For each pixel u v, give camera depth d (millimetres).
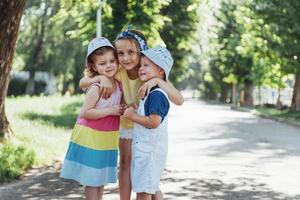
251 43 33406
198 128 24953
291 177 10945
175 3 30422
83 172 5602
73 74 56562
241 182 10258
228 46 44781
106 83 5617
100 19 20500
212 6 19609
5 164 9961
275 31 30469
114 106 5617
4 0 12055
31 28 47844
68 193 8781
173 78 47156
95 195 5723
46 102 34312
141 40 5816
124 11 21828
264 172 11609
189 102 75312
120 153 6094
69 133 17422
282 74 37344
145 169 5527
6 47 12367
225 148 16375
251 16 31656
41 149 12859
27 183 9570
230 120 31875
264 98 68562
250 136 20938
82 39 23938
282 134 22031
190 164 12648
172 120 31406
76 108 30484
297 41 30484
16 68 53219
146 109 5512
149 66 5574
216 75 70812
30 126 16859
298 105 36406
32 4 41906
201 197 8742
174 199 8547
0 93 12703
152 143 5531
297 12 29438
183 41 32125
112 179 5770
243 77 53688
